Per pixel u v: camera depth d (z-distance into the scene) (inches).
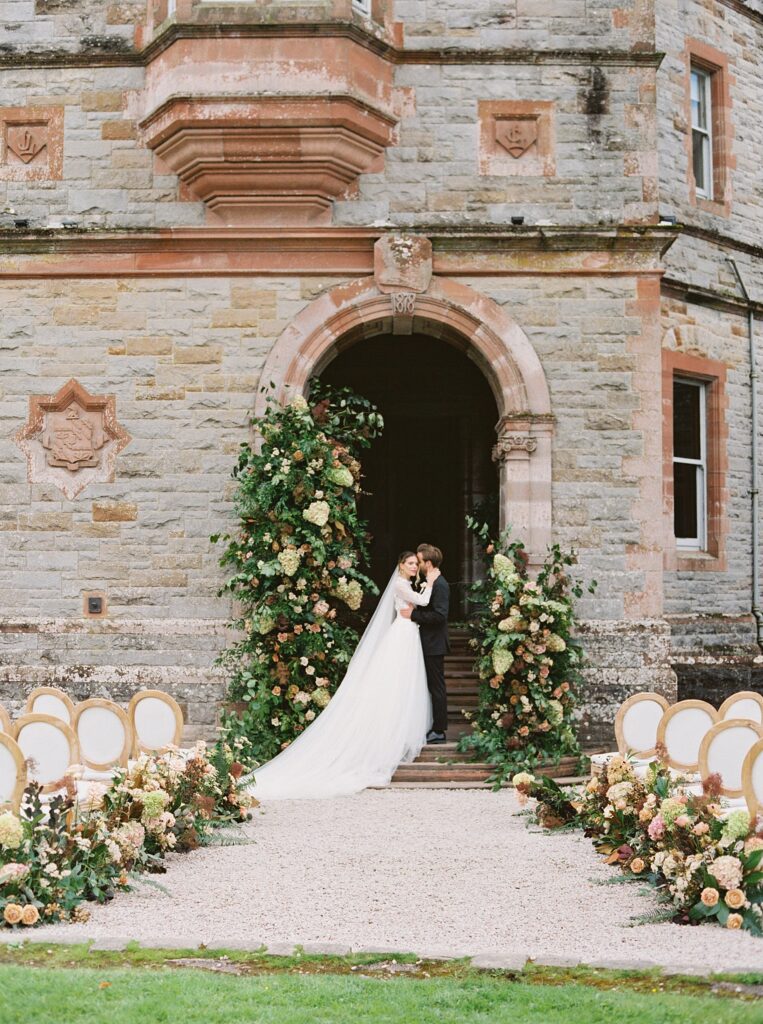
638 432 516.7
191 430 518.6
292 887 295.6
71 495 518.9
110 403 520.4
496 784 453.4
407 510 722.8
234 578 487.8
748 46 679.7
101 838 285.4
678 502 625.6
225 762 380.5
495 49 523.2
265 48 498.6
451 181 522.9
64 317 523.5
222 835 353.1
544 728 469.7
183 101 497.7
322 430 503.5
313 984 214.1
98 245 521.7
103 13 530.6
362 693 470.6
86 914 264.2
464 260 519.5
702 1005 201.3
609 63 526.6
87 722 365.7
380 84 516.7
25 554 518.9
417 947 243.3
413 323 527.8
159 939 242.4
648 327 519.5
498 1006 203.3
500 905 278.8
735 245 647.1
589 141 525.3
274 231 516.4
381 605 484.1
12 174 528.7
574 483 515.2
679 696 588.7
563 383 518.3
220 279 521.7
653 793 316.5
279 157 504.1
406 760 475.8
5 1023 191.5
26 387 523.2
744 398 650.2
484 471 702.5
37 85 530.6
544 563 506.6
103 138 526.9
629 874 301.7
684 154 627.2
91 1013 195.5
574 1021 195.3
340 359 706.2
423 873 311.1
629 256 520.4
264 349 519.5
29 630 514.3
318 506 478.6
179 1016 194.4
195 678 507.8
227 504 516.4
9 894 262.5
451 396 703.7
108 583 516.1
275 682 481.7
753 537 647.1
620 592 512.1
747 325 655.8
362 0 523.2
